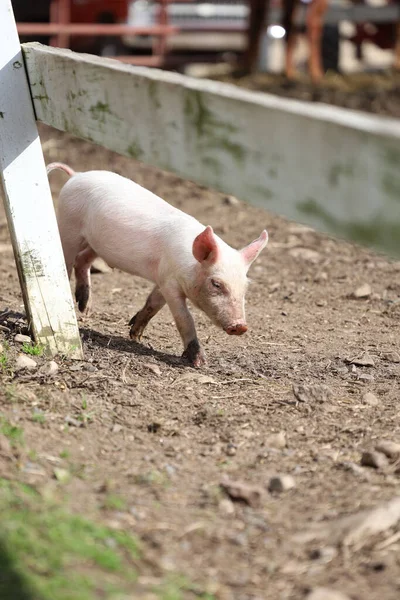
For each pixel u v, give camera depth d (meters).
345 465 4.60
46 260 6.00
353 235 3.49
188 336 6.38
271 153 3.78
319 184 3.58
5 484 4.06
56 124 5.56
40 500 3.96
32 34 17.17
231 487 4.23
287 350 6.77
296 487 4.38
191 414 5.28
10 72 5.75
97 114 5.02
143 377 5.84
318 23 17.53
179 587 3.49
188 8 18.62
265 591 3.53
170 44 18.64
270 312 7.84
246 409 5.40
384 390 5.88
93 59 5.12
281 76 17.81
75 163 12.71
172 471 4.50
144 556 3.69
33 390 5.28
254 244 6.39
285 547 3.85
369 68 21.48
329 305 8.09
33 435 4.66
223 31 18.80
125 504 4.09
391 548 3.79
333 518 4.04
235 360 6.45
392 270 9.22
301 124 3.60
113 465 4.52
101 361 6.04
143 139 4.60
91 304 7.39
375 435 5.04
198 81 4.25
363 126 3.36
